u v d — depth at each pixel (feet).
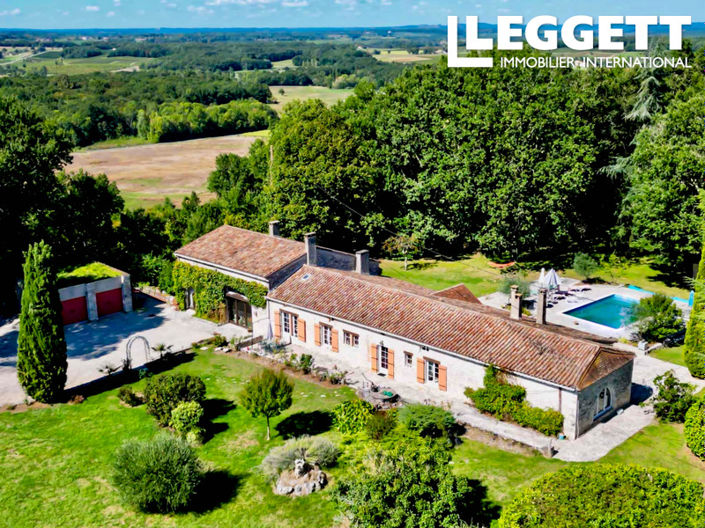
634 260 206.39
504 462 98.63
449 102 208.85
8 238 173.78
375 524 74.49
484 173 190.80
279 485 92.84
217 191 281.74
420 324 124.57
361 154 207.41
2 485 95.61
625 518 67.67
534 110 188.85
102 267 175.73
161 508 89.71
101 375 132.67
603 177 215.92
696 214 163.02
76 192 191.83
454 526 74.33
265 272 148.97
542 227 202.90
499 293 180.04
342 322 133.80
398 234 214.07
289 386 106.22
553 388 105.29
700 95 169.37
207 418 114.32
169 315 167.12
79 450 104.68
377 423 104.06
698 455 98.58
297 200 200.13
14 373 134.92
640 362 134.92
